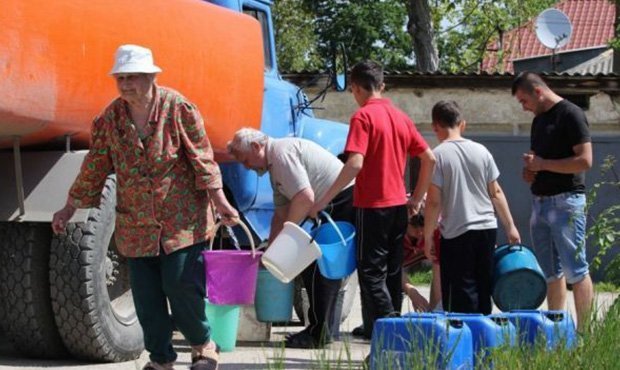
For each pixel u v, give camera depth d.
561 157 8.70
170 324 7.25
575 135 8.62
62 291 8.12
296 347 9.36
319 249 7.96
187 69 8.42
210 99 8.73
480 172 8.59
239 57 9.13
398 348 6.75
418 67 29.70
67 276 8.11
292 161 8.51
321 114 20.14
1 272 8.23
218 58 8.82
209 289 8.11
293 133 11.54
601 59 33.53
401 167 8.59
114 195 8.29
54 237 8.16
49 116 7.31
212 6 8.96
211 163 7.02
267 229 11.01
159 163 6.93
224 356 8.80
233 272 8.05
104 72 7.62
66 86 7.35
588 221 18.31
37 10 7.08
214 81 8.77
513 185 19.66
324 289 9.28
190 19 8.52
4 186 7.88
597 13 45.28
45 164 7.86
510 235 8.82
